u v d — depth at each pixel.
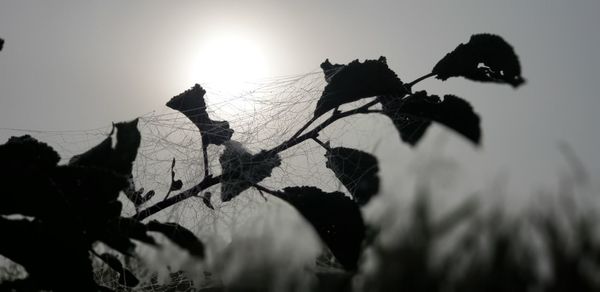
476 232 0.86
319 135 0.65
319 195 0.63
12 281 0.60
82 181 0.59
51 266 0.59
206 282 0.68
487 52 0.65
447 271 0.83
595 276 0.87
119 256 0.68
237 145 0.65
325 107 0.65
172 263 0.67
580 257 0.87
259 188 0.64
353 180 0.67
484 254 0.86
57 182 0.59
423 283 0.79
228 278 0.68
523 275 0.86
